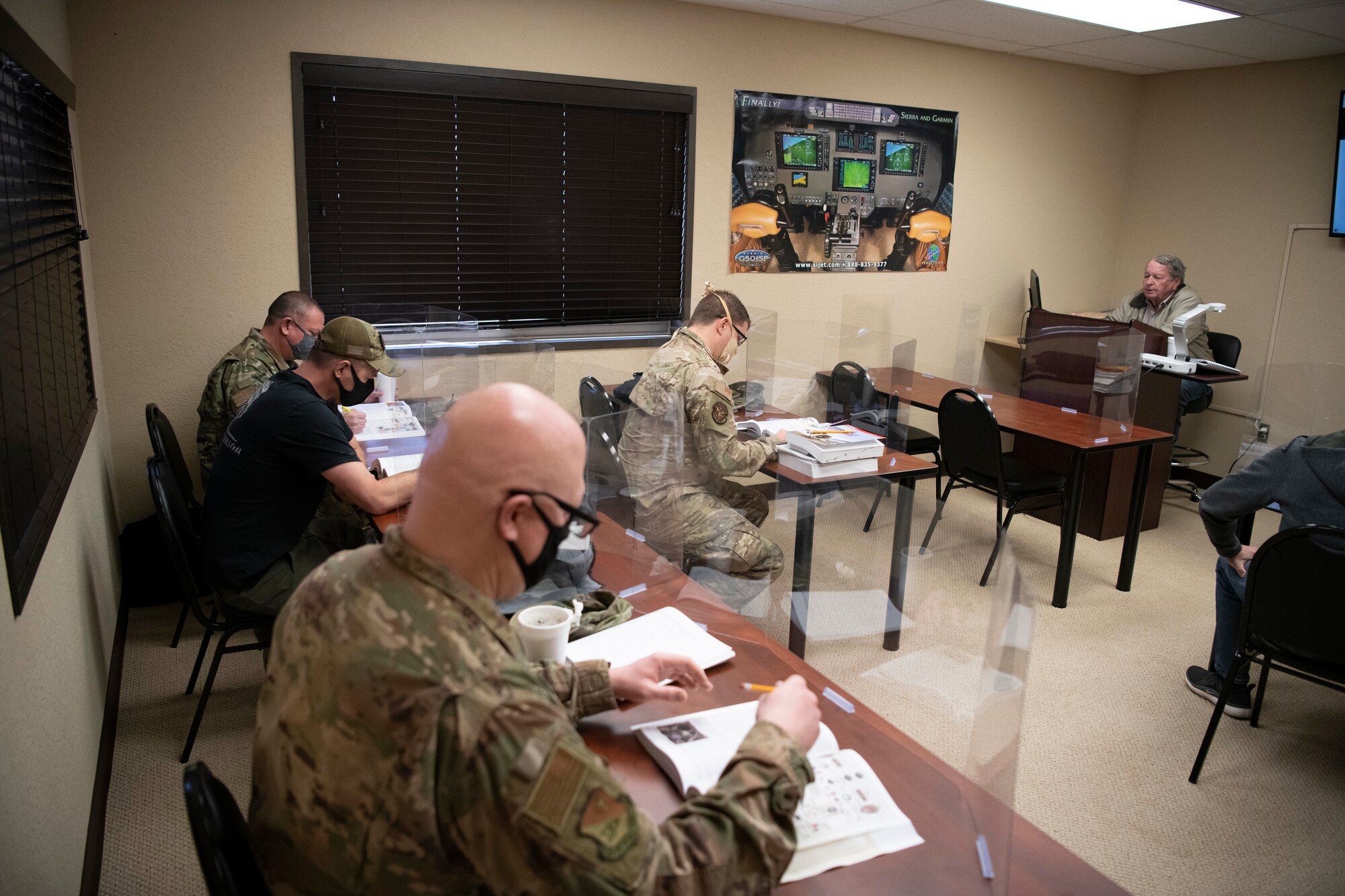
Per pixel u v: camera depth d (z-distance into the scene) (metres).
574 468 0.89
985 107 5.25
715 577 2.19
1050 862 1.09
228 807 0.94
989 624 1.18
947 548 1.61
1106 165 5.84
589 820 0.80
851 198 4.92
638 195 4.36
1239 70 5.26
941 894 1.02
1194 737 2.62
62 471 1.99
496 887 0.81
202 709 2.35
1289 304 5.15
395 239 3.89
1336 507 2.16
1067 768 2.45
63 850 1.62
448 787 0.79
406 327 3.87
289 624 0.90
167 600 3.29
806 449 2.86
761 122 4.55
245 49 3.43
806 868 1.05
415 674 0.81
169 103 3.35
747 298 4.75
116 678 2.67
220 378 3.09
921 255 5.26
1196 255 5.61
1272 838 2.18
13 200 1.78
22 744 1.39
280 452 2.24
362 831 0.81
